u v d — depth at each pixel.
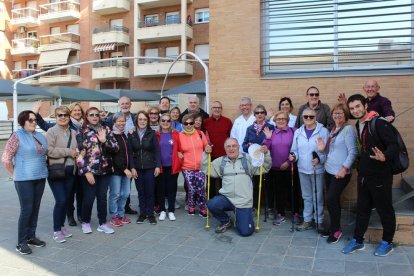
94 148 5.21
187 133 6.17
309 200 5.29
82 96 15.80
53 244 4.95
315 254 4.43
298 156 5.27
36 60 33.81
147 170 5.85
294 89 6.32
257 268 4.09
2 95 14.34
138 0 27.06
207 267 4.16
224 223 5.39
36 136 4.67
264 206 6.17
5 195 8.19
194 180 6.16
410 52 5.90
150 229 5.55
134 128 5.84
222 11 6.73
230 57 6.70
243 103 6.15
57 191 5.05
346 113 4.88
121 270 4.13
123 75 27.95
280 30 6.55
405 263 4.07
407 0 5.90
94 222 5.94
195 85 14.28
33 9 33.28
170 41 26.89
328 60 6.33
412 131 5.69
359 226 4.45
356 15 6.12
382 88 5.82
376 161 4.24
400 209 4.76
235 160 5.33
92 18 30.09
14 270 4.15
